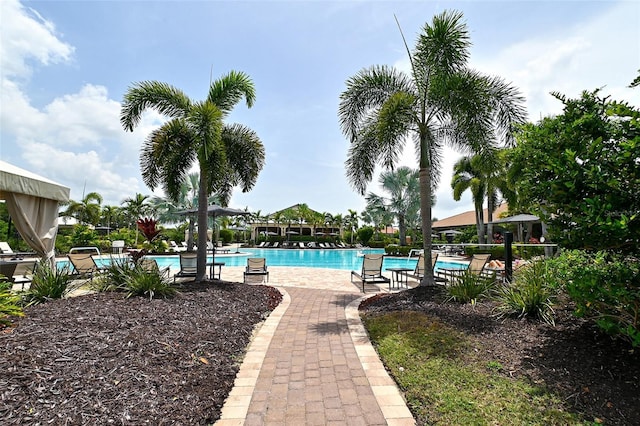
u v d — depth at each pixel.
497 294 5.07
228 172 8.79
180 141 7.93
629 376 2.57
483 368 2.95
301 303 6.48
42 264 5.75
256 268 9.49
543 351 3.13
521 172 3.75
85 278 6.70
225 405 2.55
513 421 2.21
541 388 2.55
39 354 2.70
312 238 43.00
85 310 3.99
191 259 8.38
